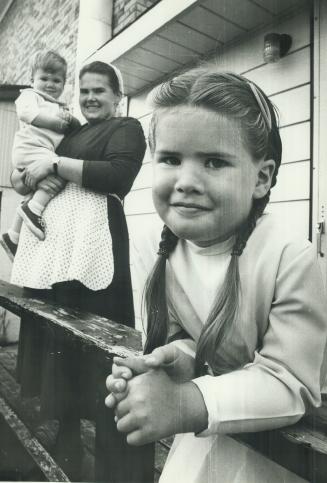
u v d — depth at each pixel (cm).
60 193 124
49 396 100
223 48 151
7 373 127
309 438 56
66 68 140
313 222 151
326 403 67
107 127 126
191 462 83
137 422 57
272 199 159
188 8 139
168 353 66
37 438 103
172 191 73
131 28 151
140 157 125
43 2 164
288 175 159
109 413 88
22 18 169
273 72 159
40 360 109
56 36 161
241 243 72
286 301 68
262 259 70
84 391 96
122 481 87
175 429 58
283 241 71
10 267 145
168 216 75
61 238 119
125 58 153
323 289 69
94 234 120
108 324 101
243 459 78
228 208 71
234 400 60
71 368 97
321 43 150
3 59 176
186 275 80
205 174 70
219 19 145
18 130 137
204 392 60
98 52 158
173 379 65
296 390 62
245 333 72
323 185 150
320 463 54
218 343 72
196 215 72
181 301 82
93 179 119
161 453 110
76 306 117
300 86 156
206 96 70
